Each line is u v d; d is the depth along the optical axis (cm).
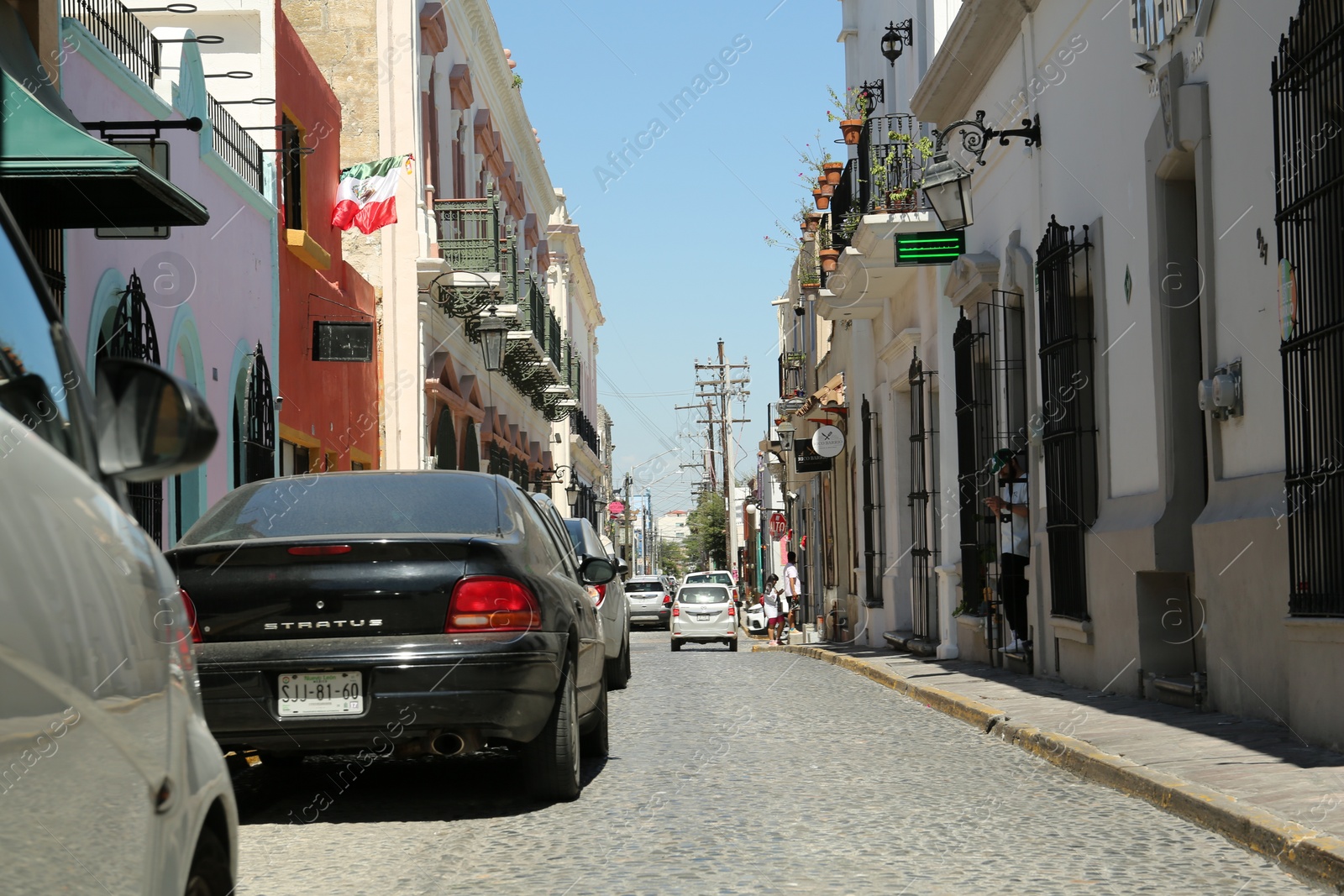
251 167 1700
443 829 664
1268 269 881
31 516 236
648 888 537
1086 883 541
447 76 2902
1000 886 538
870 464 2508
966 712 1139
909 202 1883
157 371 278
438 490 754
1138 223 1136
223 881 320
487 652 659
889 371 2306
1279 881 542
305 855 607
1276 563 861
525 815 700
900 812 703
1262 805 633
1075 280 1331
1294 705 830
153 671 279
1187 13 1000
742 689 1502
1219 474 988
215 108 1559
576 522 1605
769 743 986
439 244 2652
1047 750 899
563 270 5572
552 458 4897
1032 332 1462
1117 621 1184
